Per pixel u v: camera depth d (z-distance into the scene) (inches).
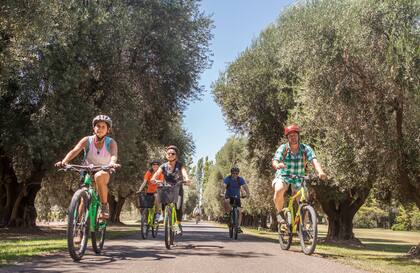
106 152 275.0
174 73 844.0
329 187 976.3
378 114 503.2
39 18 526.0
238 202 564.1
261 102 996.6
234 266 250.2
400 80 470.6
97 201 274.1
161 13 818.2
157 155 1267.2
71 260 253.3
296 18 594.6
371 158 530.6
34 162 824.9
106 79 767.7
